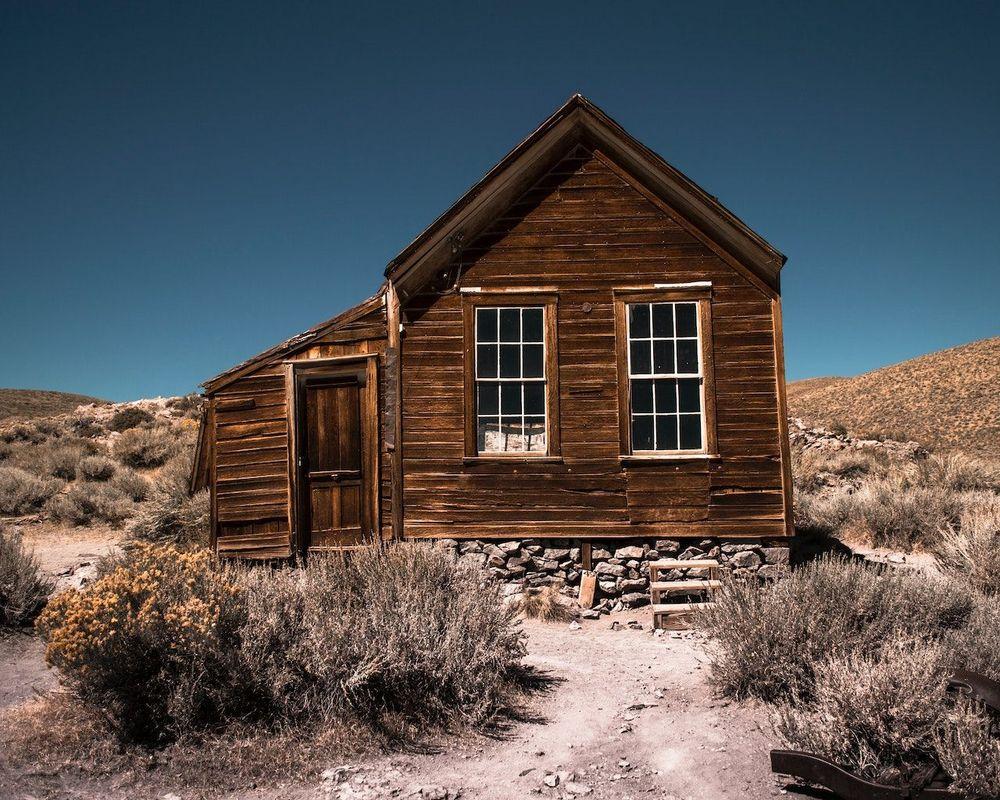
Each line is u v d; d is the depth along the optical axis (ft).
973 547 30.81
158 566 19.38
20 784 14.15
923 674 14.97
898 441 102.73
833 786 13.42
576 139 33.32
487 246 33.06
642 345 32.58
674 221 32.83
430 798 13.82
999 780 12.28
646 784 14.43
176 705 15.99
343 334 33.50
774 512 31.19
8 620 25.77
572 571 31.35
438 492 31.94
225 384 34.30
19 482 57.41
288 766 15.10
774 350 31.89
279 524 33.35
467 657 18.79
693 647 24.43
